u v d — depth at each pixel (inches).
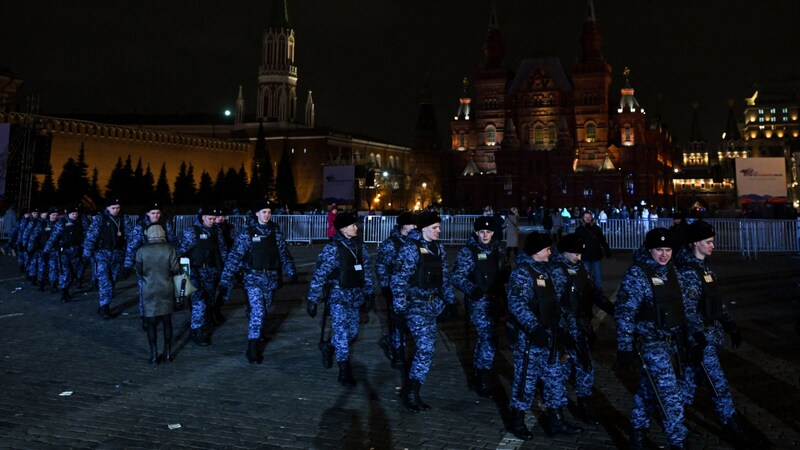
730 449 213.6
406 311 259.3
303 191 4564.5
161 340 394.6
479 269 272.2
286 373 317.7
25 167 1371.8
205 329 409.7
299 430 234.4
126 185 3065.9
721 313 216.8
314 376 311.9
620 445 219.8
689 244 223.9
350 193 1536.7
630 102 4141.2
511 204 3905.0
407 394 258.2
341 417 249.3
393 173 5044.3
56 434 229.0
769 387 281.6
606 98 4119.1
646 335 201.6
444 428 237.3
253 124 5167.3
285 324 451.8
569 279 236.1
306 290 621.6
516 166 3932.1
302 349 373.1
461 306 521.7
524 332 222.1
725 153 6771.7
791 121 6491.1
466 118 4591.5
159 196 3228.3
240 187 3695.9
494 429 236.4
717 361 215.0
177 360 343.9
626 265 853.8
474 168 4133.9
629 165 3900.1
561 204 3811.5
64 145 3122.5
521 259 229.8
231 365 333.4
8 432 230.4
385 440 224.4
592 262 520.1
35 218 703.1
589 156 4069.9
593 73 4106.8
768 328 410.6
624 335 198.1
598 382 297.0
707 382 213.8
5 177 1290.6
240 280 358.0
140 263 332.8
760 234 989.2
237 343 387.9
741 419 239.9
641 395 209.8
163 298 334.0
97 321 458.6
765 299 533.6
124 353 359.9
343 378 293.9
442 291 264.2
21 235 729.6
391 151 5654.5
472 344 383.6
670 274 203.6
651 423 241.8
